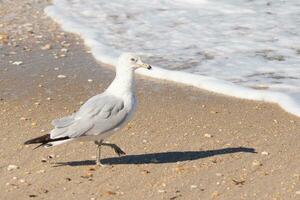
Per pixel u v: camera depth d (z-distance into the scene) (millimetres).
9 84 15781
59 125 11008
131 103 11414
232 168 11672
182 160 11953
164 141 12820
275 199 10594
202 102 14930
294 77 16516
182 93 15484
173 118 13969
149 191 10781
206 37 19703
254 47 18859
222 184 11078
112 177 11242
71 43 19062
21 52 18125
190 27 20609
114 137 12938
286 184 11109
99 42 19031
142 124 13602
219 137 13062
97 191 10750
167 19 21375
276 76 16594
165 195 10648
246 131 13391
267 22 21016
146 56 18031
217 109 14539
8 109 14250
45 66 17094
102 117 11141
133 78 11461
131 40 19391
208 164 11805
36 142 10758
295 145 12711
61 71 16766
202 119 13953
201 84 15875
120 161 11883
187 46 18922
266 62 17641
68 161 11836
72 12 21891
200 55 18156
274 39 19516
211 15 21750
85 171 11438
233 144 12734
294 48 18781
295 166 11797
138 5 22828
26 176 11242
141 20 21250
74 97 15125
